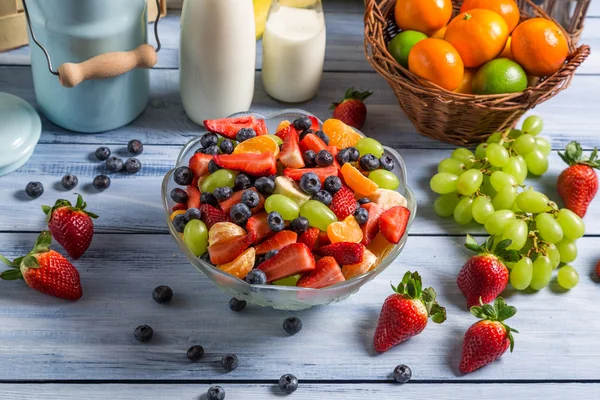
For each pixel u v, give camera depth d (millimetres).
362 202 1218
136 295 1247
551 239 1294
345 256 1116
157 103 1595
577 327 1254
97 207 1379
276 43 1524
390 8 1593
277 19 1530
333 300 1179
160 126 1551
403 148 1541
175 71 1667
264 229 1169
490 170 1435
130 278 1271
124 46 1396
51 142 1491
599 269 1318
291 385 1131
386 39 1621
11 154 1394
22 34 1643
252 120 1329
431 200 1446
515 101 1407
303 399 1136
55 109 1469
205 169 1238
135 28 1400
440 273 1319
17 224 1335
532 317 1264
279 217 1145
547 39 1402
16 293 1229
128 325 1205
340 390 1149
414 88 1394
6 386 1114
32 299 1224
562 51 1416
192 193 1230
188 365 1163
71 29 1334
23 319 1194
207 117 1531
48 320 1198
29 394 1109
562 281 1297
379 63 1471
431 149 1544
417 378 1171
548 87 1402
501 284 1222
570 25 1673
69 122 1484
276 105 1613
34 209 1364
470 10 1454
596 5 1907
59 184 1415
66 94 1421
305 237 1151
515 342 1226
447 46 1383
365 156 1265
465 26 1416
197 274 1287
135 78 1463
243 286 1107
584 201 1407
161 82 1638
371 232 1189
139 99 1511
